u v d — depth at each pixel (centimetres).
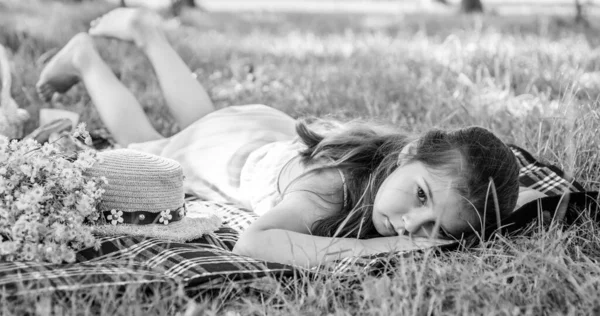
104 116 344
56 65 356
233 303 201
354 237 248
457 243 224
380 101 420
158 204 245
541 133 325
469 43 578
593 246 236
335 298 198
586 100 372
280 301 205
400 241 228
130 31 362
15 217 218
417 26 1030
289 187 258
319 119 313
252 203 290
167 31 755
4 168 219
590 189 280
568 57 529
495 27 916
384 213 231
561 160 295
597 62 509
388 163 245
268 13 1372
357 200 249
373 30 991
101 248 228
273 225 236
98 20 377
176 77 358
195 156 317
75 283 192
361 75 484
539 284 197
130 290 189
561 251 212
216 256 220
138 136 341
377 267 214
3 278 192
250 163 299
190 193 319
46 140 320
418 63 519
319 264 210
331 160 258
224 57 595
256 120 326
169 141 333
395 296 188
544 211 246
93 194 227
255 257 229
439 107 387
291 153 287
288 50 660
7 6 846
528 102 377
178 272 207
